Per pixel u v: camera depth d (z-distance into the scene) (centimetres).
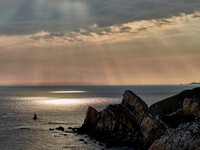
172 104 10281
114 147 8269
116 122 9294
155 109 10450
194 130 5750
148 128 8219
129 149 8100
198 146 5297
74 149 8031
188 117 8238
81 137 9606
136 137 8544
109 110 9706
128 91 10156
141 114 9300
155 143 6494
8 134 10156
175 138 5975
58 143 8750
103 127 9525
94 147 8262
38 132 10538
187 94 10338
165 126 7919
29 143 8738
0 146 8362
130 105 9744
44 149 8050
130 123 9181
